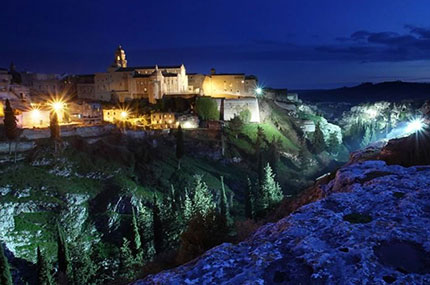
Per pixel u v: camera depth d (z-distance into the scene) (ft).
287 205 136.77
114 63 481.87
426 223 37.65
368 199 47.37
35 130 267.39
